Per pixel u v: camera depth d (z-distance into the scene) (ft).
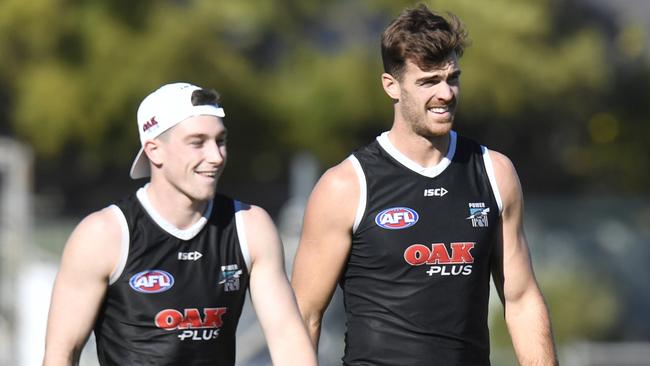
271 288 54.70
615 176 227.81
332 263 59.47
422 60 56.65
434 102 57.21
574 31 205.57
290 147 192.44
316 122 188.75
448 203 58.44
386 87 59.06
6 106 192.75
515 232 59.88
